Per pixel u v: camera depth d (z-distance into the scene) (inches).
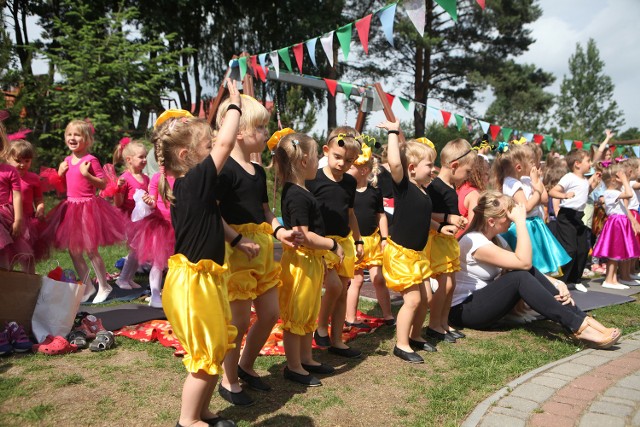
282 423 107.4
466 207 197.2
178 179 98.3
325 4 935.0
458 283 182.5
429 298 161.8
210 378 95.0
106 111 593.9
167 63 710.5
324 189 144.4
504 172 217.9
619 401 117.5
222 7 983.0
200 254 93.7
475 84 1009.5
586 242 249.8
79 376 126.3
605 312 205.8
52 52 762.8
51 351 141.2
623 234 252.2
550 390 124.1
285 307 127.5
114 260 299.0
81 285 154.1
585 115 1959.9
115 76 601.9
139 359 141.2
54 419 105.2
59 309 150.1
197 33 998.4
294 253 127.2
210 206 94.8
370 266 180.9
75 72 584.1
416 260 148.1
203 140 101.0
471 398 122.0
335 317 151.1
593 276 288.5
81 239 203.0
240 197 114.0
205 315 92.7
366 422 109.2
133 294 216.2
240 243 106.7
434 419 110.8
